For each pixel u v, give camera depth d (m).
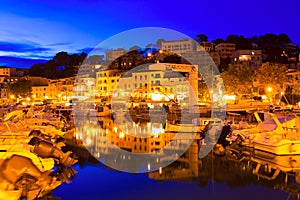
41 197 13.88
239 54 136.12
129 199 13.59
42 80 149.62
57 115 51.03
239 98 77.06
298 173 17.67
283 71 79.00
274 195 14.04
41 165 16.70
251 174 17.52
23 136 21.11
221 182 16.09
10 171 13.27
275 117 24.28
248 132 26.11
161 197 13.95
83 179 16.72
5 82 147.12
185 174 17.67
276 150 22.23
